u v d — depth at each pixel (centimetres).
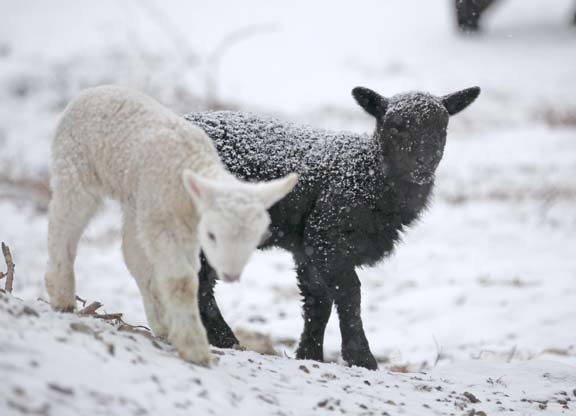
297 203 1000
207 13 4728
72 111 772
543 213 2203
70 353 572
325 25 4741
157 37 3991
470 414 762
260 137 1021
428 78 3872
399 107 991
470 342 1333
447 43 4450
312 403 677
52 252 768
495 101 3578
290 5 5038
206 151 727
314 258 991
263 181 1000
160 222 691
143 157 707
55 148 775
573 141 3014
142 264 778
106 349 611
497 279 1659
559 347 1280
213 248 632
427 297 1565
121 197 754
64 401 501
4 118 2877
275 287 1642
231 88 3550
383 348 1314
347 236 984
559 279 1645
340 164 1004
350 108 3425
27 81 3145
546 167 2712
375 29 4731
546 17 4925
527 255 1852
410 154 970
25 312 637
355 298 991
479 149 2955
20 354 539
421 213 1041
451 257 1847
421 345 1328
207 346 699
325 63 4069
